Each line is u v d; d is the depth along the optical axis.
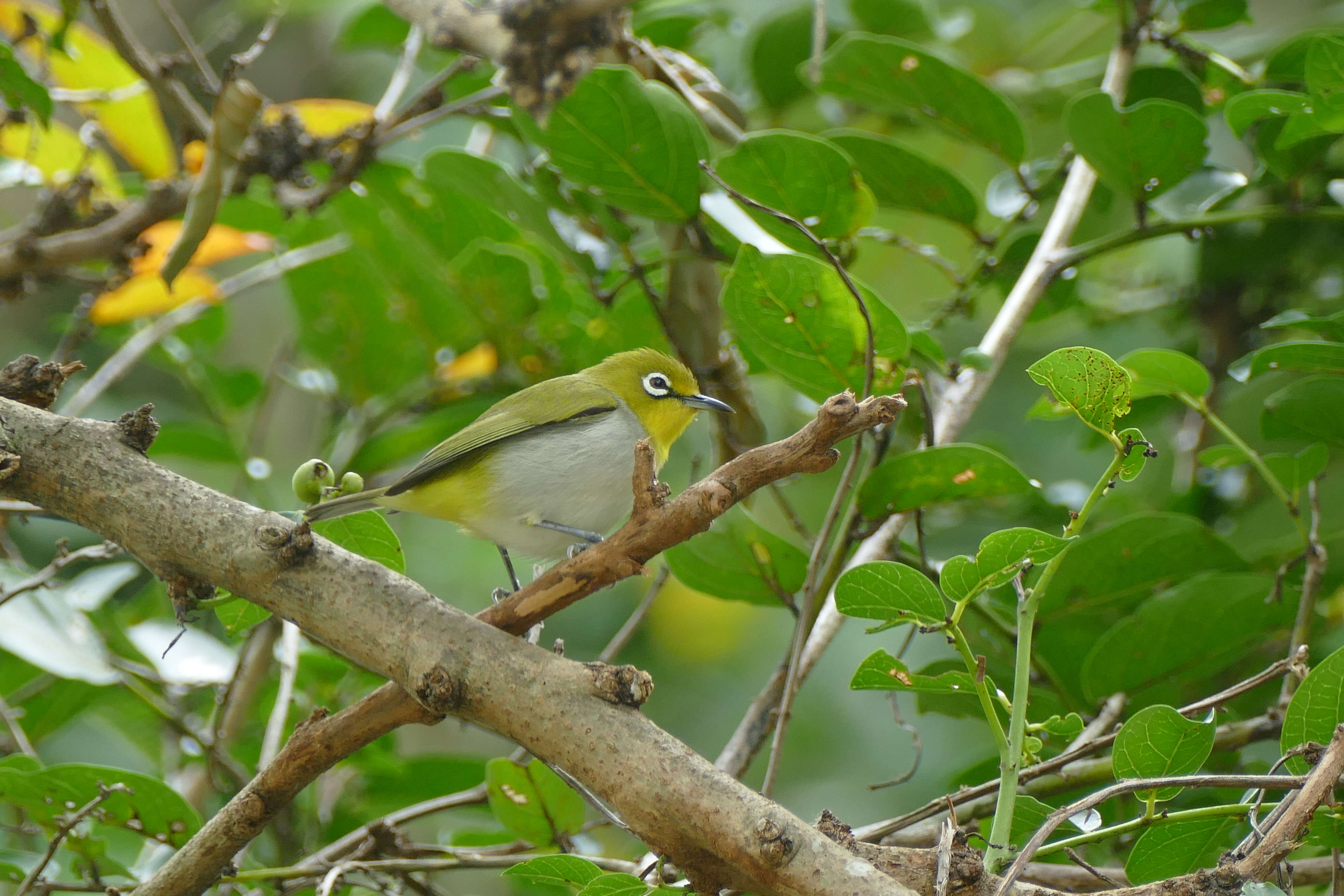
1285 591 8.53
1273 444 10.41
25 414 5.62
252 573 5.26
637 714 4.74
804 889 4.16
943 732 14.09
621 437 8.26
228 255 10.38
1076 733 5.98
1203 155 8.02
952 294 13.02
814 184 8.04
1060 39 13.50
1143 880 6.11
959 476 7.39
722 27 12.12
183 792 9.52
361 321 11.11
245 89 8.60
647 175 8.05
